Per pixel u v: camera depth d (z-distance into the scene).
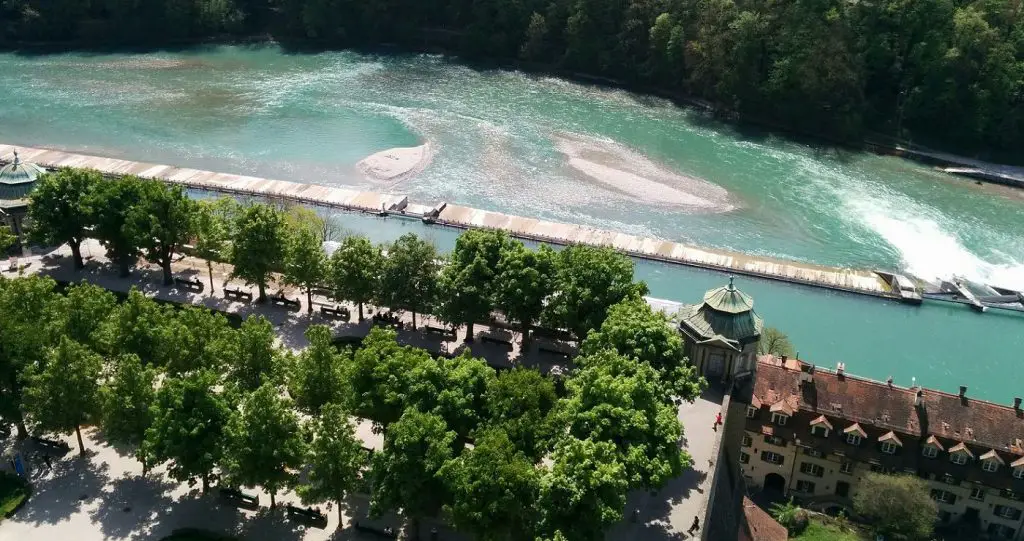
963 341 194.50
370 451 122.88
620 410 112.56
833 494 151.75
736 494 138.12
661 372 128.25
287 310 170.50
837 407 149.12
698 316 141.00
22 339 126.06
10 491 121.94
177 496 122.69
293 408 121.62
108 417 119.56
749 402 138.62
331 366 125.81
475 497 103.88
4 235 172.50
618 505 103.75
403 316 169.88
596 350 133.50
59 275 180.00
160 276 182.12
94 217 171.88
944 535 144.88
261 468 112.31
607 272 146.38
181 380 116.06
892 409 147.62
